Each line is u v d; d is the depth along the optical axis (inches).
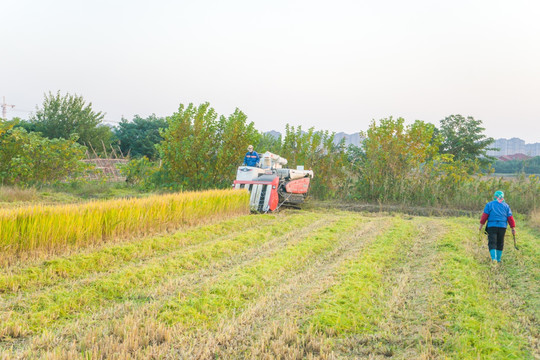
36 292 247.4
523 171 864.9
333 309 238.7
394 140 880.9
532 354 193.2
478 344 196.2
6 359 168.4
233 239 420.8
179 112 883.4
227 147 872.3
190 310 229.5
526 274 327.6
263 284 283.6
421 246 424.2
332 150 955.3
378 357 188.9
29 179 783.7
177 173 874.8
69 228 332.5
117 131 1924.2
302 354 185.2
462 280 292.7
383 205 826.8
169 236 412.5
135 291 260.4
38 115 1441.9
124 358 172.2
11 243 294.4
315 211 749.3
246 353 186.4
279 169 741.3
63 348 180.2
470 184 835.4
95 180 928.9
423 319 230.4
